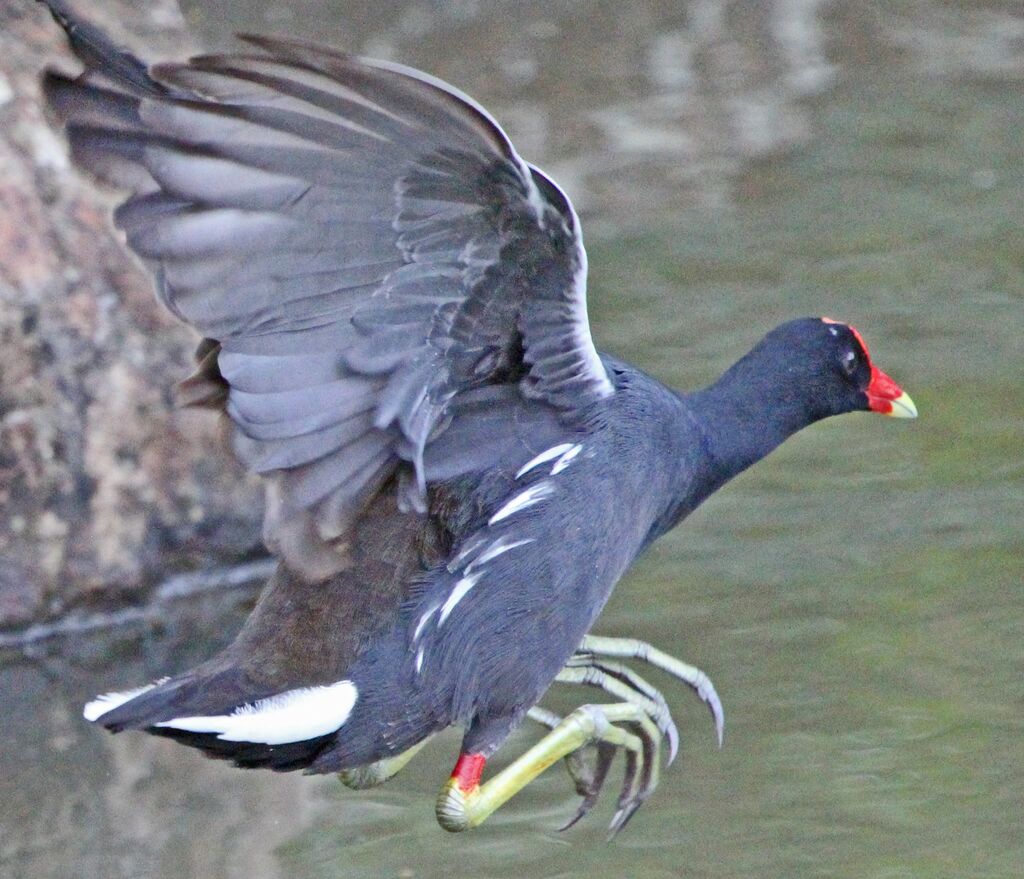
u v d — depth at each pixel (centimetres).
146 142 680
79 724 1167
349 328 755
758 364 961
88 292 1318
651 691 987
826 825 1009
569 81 2016
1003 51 2128
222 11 2052
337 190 717
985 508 1328
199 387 770
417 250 750
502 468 850
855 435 1446
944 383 1483
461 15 2123
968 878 959
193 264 710
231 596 1342
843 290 1631
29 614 1278
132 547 1316
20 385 1278
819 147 1912
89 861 1001
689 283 1648
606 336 1545
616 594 1243
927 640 1178
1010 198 1800
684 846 1001
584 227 1750
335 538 820
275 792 1084
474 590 848
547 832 1029
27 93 1345
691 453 910
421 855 1005
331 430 775
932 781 1045
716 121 1958
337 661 841
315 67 664
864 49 2136
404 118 695
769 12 2208
